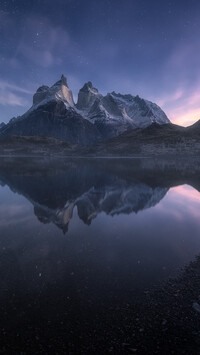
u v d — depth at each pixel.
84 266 8.98
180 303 6.62
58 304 6.59
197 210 18.00
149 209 18.41
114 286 7.54
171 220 15.41
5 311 6.29
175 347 5.11
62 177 41.00
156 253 10.23
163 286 7.52
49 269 8.71
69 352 4.99
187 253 10.23
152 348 5.09
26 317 6.05
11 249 10.64
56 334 5.49
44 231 13.21
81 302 6.69
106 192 25.89
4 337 5.40
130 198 22.66
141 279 7.97
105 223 14.78
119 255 10.02
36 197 23.06
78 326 5.74
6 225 14.29
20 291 7.23
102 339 5.34
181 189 27.72
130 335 5.46
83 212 17.53
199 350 5.04
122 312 6.25
